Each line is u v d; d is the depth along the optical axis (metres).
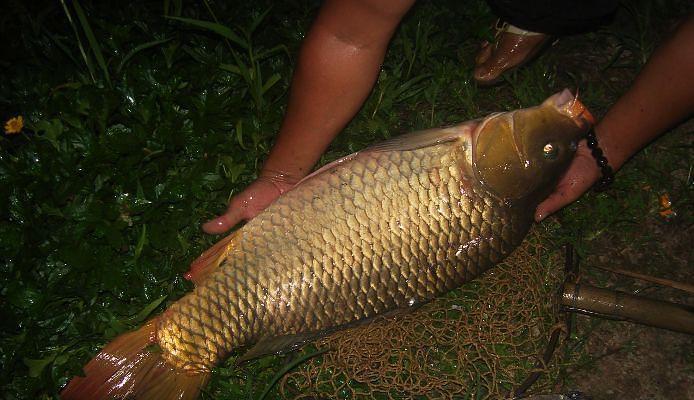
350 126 1.03
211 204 0.91
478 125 0.77
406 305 0.81
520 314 0.86
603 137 0.88
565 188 0.88
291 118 0.83
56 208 0.82
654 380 0.86
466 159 0.77
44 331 0.79
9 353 0.76
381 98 1.04
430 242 0.78
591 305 0.85
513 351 0.86
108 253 0.81
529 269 0.87
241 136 0.94
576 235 0.96
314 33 0.76
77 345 0.81
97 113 0.89
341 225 0.77
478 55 1.12
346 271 0.78
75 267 0.79
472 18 1.16
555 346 0.83
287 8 1.17
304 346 0.84
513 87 1.10
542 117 0.76
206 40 1.06
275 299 0.78
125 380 0.76
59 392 0.78
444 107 1.09
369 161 0.78
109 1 1.13
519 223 0.81
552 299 0.85
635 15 1.19
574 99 0.76
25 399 0.76
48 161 0.83
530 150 0.76
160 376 0.77
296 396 0.82
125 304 0.83
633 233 0.98
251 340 0.79
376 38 0.75
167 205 0.87
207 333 0.78
